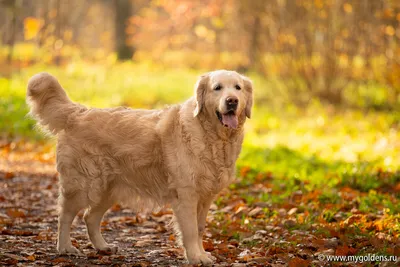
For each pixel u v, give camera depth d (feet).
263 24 64.39
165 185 20.21
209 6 77.41
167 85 79.87
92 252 21.16
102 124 20.80
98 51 124.88
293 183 31.96
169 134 19.94
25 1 125.29
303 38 61.67
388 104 58.08
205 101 19.71
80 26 167.63
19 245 21.61
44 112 21.35
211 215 26.89
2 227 24.26
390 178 31.63
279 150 41.93
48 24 104.94
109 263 19.70
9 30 109.19
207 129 19.63
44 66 90.33
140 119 20.65
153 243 22.99
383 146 42.83
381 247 20.15
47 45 100.48
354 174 32.53
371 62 57.57
